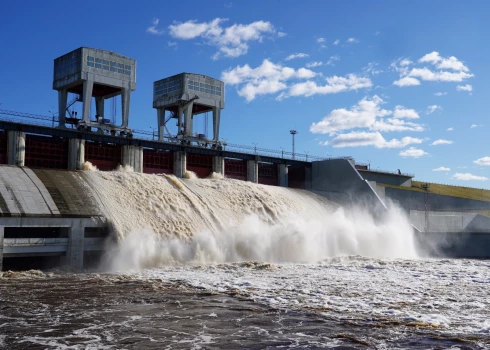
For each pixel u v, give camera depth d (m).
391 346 18.53
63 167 54.06
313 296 27.95
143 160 60.56
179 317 22.69
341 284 32.44
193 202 49.16
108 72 56.16
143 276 34.59
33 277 33.91
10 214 35.69
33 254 36.81
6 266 39.19
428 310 24.64
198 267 39.75
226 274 36.16
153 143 59.69
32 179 42.09
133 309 24.17
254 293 28.61
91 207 40.91
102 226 40.00
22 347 17.94
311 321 22.16
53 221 37.47
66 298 26.58
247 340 19.22
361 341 19.16
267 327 21.11
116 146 58.16
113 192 45.38
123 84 57.31
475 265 45.94
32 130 50.75
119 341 18.83
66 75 56.12
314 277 35.47
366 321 22.20
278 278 34.66
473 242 62.56
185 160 62.44
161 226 43.59
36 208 37.66
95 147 56.56
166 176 53.06
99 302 25.66
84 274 35.69
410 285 32.50
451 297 28.28
